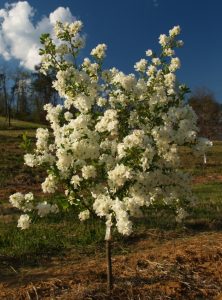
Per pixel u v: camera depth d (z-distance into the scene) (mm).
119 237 10570
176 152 6039
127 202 5547
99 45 7062
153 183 6047
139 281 7812
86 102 6348
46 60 6836
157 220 12141
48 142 6418
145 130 6297
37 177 25438
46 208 6125
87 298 7086
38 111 78375
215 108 41906
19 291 7410
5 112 81062
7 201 17109
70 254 9688
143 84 6547
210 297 7379
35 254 9633
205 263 8789
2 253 9578
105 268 8477
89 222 11617
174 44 7723
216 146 46531
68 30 6953
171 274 8117
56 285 7645
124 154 5621
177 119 6180
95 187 6113
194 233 11523
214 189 20297
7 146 38312
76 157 5871
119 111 6445
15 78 78812
